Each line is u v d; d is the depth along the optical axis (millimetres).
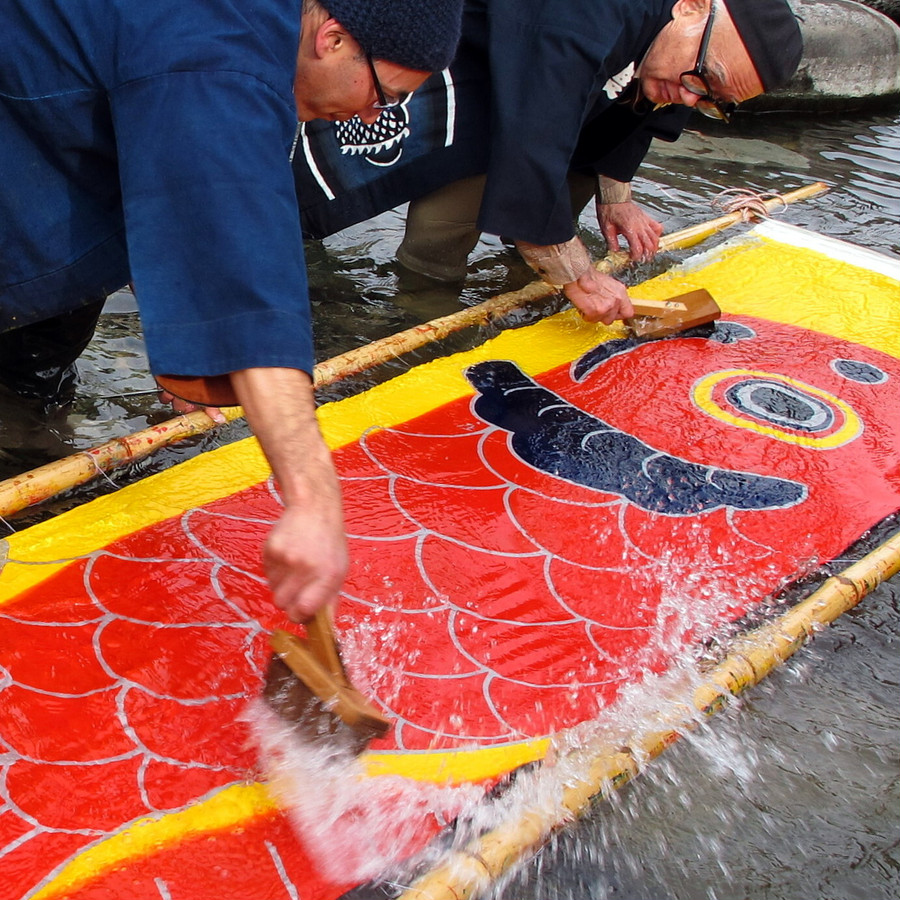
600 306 2242
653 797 1310
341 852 1185
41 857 1134
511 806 1254
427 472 1862
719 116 2100
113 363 2176
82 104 1143
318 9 1143
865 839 1286
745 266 2795
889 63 4496
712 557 1726
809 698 1489
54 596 1483
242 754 1281
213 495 1744
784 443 2053
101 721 1301
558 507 1808
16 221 1256
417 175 2350
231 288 1028
